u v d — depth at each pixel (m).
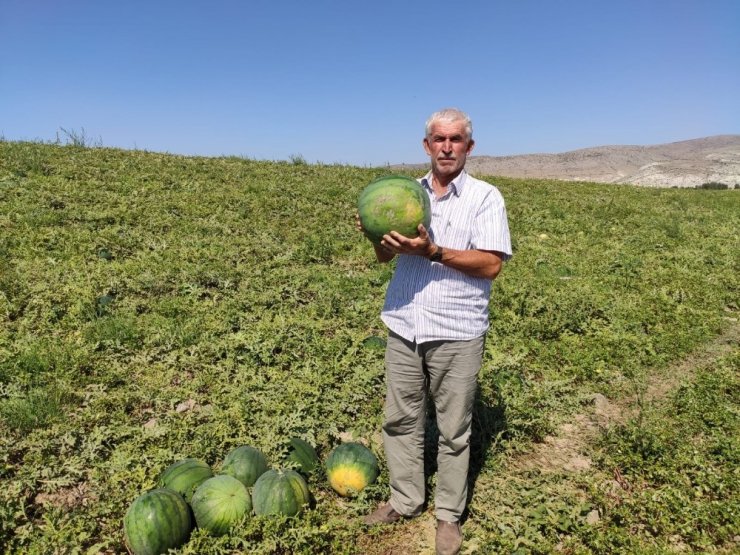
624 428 5.98
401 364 4.32
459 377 4.17
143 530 3.89
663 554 4.20
